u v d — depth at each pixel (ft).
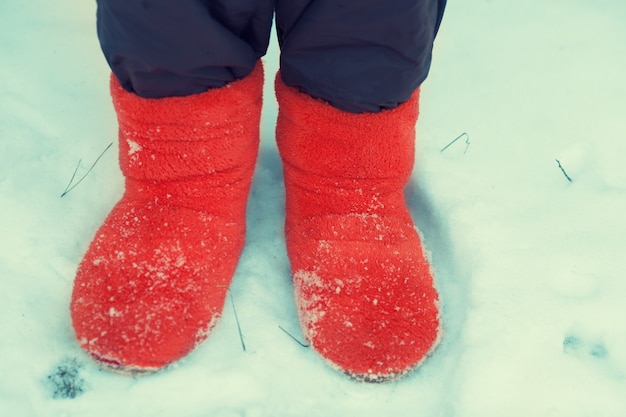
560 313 2.85
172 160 2.80
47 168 3.13
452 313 2.93
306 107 2.83
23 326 2.77
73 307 2.75
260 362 2.77
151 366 2.67
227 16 2.57
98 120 3.31
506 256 2.97
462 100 3.47
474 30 3.75
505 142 3.32
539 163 3.25
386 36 2.62
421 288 2.85
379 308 2.78
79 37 3.60
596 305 2.87
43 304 2.83
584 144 3.29
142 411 2.67
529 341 2.79
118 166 3.18
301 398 2.73
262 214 3.19
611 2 3.84
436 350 2.84
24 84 3.37
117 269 2.77
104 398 2.67
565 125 3.37
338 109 2.81
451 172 3.21
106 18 2.54
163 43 2.54
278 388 2.74
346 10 2.58
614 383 2.75
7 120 3.24
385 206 2.97
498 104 3.46
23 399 2.65
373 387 2.75
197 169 2.82
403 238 2.94
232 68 2.70
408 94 2.80
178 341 2.70
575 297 2.89
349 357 2.71
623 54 3.63
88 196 3.10
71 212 3.04
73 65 3.49
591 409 2.70
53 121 3.27
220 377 2.73
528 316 2.84
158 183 2.86
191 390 2.71
